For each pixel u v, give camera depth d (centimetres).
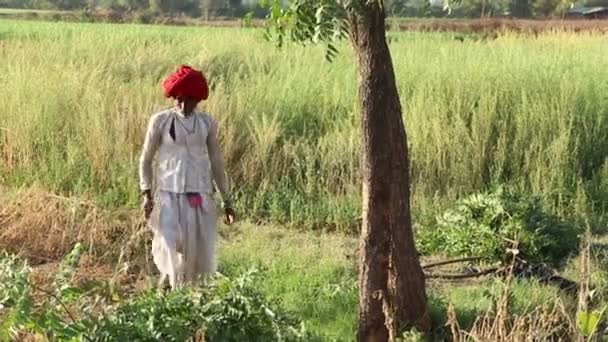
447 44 1658
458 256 822
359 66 575
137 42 1834
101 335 478
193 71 651
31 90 1126
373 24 560
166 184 653
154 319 488
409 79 1258
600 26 2670
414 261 596
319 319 647
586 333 529
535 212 840
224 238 884
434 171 1024
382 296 588
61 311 530
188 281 658
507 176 1053
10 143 1045
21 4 5812
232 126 1035
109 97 1115
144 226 826
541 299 675
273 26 550
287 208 959
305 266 770
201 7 4556
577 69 1333
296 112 1149
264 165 1016
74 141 1048
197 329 495
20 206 852
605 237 902
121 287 689
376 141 576
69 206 851
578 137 1072
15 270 531
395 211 584
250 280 525
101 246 798
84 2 5500
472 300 679
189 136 652
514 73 1245
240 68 1388
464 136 1045
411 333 559
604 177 1049
